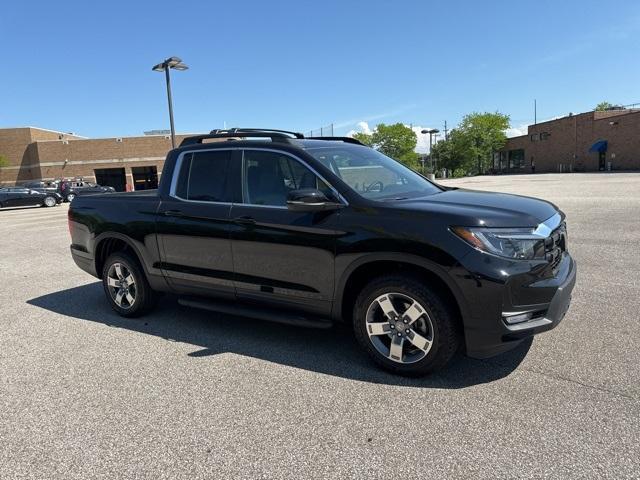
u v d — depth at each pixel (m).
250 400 3.44
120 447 2.94
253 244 4.23
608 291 5.64
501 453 2.72
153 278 5.06
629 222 10.74
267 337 4.67
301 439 2.95
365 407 3.29
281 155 4.25
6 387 3.79
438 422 3.06
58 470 2.74
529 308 3.37
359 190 4.00
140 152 55.84
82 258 5.75
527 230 3.41
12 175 55.72
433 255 3.40
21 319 5.57
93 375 3.95
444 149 84.06
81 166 54.53
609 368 3.69
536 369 3.73
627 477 2.48
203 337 4.73
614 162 48.25
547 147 60.22
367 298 3.76
